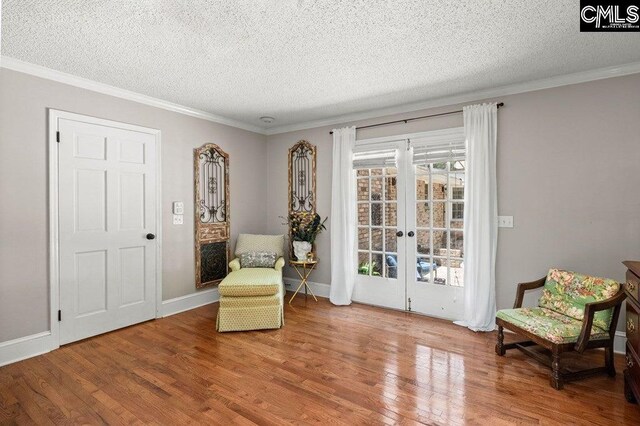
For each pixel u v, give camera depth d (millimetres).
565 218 2855
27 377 2295
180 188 3754
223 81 2996
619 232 2645
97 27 2074
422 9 1888
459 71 2762
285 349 2744
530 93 2998
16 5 1825
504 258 3143
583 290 2426
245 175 4551
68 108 2840
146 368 2422
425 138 3574
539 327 2273
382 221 3904
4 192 2502
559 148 2873
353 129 4016
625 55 2441
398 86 3104
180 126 3746
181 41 2262
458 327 3240
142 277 3389
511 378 2275
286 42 2277
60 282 2795
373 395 2078
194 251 3916
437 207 3533
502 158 3139
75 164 2887
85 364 2484
